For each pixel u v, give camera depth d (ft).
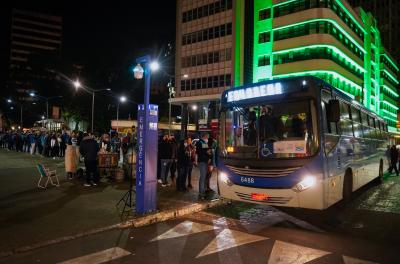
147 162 26.71
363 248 20.25
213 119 32.32
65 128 75.66
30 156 77.97
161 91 231.30
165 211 27.35
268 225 25.53
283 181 24.61
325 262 17.87
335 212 30.27
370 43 208.54
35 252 18.70
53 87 199.11
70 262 17.40
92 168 38.55
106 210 27.14
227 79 153.89
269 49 156.56
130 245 20.22
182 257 18.38
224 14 156.66
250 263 17.62
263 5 158.61
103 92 191.01
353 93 182.39
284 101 25.95
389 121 260.21
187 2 170.60
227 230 23.95
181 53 172.04
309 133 24.72
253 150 26.35
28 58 201.36
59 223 23.43
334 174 27.35
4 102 220.02
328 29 145.89
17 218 24.48
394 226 25.50
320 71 145.48
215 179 48.73
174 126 175.83
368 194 41.01
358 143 36.96
